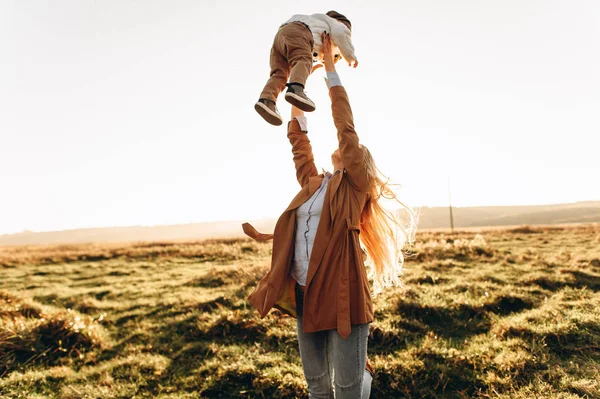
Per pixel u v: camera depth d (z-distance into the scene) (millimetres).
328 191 2463
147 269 13570
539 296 7047
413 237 2883
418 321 6047
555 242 14289
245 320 6184
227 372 4680
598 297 6750
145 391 4562
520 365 4371
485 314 6273
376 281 2906
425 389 4211
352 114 2529
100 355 5789
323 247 2344
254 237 2742
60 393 4570
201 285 9844
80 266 14664
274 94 2387
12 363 5348
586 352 4684
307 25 2553
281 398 4195
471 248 11906
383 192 2771
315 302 2289
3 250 19797
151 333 6484
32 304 7543
